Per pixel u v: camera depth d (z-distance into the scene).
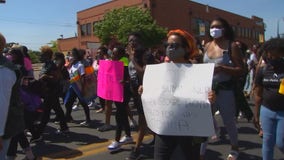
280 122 4.43
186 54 3.57
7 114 4.00
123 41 36.56
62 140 7.82
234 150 5.62
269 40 4.48
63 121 8.26
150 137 7.71
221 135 7.72
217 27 5.35
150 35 36.44
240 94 5.91
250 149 6.75
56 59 8.76
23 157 6.69
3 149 4.32
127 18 37.88
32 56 39.78
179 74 3.34
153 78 3.50
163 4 43.22
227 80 5.41
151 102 3.46
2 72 3.87
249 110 6.36
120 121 6.79
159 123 3.39
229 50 5.35
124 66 6.81
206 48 5.67
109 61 7.03
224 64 5.36
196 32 48.75
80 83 8.98
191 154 3.41
